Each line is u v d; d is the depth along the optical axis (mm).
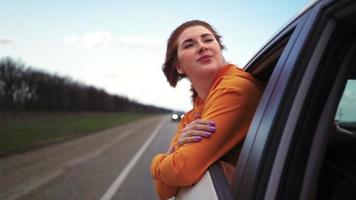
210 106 2209
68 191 8789
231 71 2424
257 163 1610
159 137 24969
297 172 1479
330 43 1489
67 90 81812
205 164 2064
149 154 15695
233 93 2148
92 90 103000
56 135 24797
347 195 1793
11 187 9289
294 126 1496
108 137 24953
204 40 2588
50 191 8805
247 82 2248
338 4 1412
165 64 2904
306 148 1487
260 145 1649
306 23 1604
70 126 34500
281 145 1511
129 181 9922
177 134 3000
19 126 31750
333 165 2213
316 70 1493
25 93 65500
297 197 1464
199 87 2652
